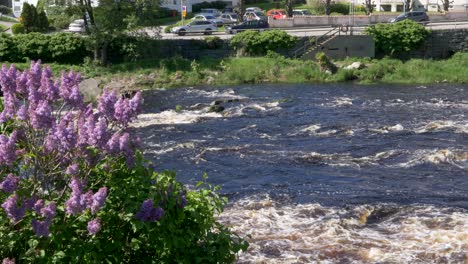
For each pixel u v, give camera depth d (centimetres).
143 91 4566
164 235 746
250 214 1745
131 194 750
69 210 685
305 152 2509
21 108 751
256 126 3089
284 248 1495
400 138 2734
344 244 1520
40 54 5306
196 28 6269
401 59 5578
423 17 6756
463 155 2370
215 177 2166
